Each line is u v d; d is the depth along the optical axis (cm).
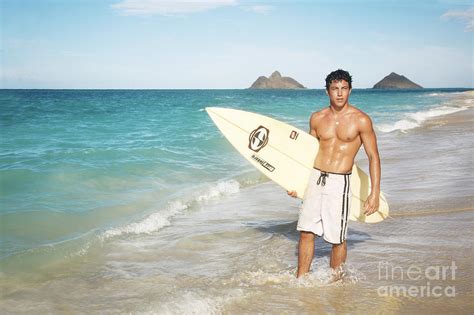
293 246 538
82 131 1759
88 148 1249
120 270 467
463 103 4453
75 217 648
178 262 490
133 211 696
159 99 6400
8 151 1177
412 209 639
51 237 566
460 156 1046
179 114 2852
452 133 1627
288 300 381
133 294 406
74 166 957
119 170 955
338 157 418
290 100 6084
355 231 563
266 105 4275
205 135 1638
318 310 361
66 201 719
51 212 657
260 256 504
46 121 2181
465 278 410
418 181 806
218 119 520
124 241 559
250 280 432
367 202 415
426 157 1075
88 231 594
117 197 764
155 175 944
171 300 387
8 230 578
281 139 473
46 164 962
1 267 466
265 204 751
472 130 1695
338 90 411
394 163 1019
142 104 4450
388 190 752
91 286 426
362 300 376
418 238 523
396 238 529
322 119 430
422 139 1488
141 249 532
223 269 466
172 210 703
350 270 440
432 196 695
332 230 418
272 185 907
